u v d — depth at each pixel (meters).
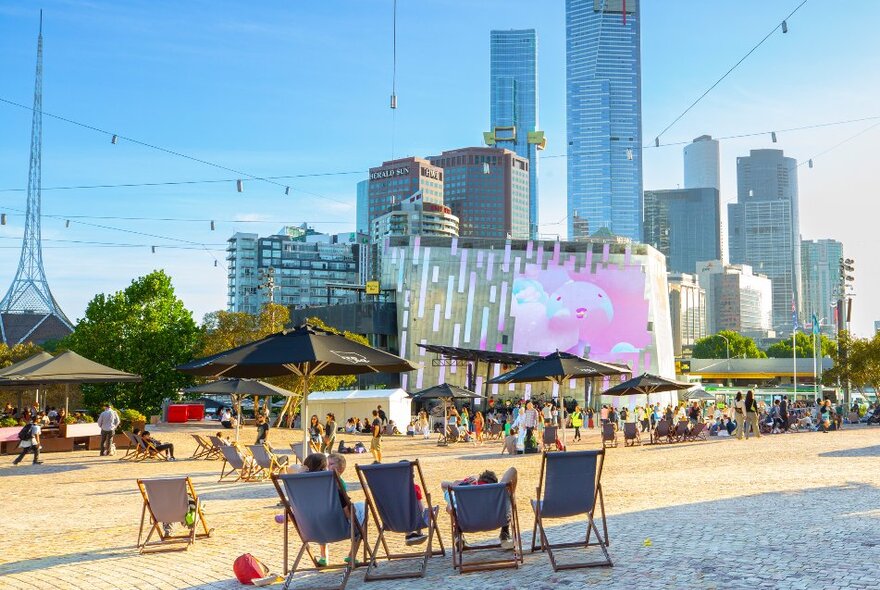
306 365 16.44
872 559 8.16
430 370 108.56
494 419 45.12
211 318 71.69
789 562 8.19
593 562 8.68
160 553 10.48
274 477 8.71
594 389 102.62
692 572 7.99
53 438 32.47
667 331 117.38
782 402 42.41
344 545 10.93
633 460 24.80
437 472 22.09
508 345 108.62
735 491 14.80
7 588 8.55
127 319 48.00
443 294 111.12
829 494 13.75
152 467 25.48
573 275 109.69
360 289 117.50
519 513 13.30
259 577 8.69
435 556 9.89
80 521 13.62
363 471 9.16
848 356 68.81
